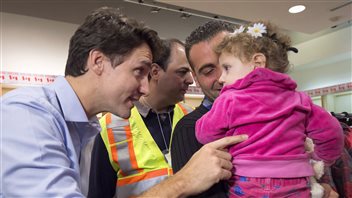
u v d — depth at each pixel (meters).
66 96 0.93
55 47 3.24
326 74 5.05
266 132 0.83
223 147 0.86
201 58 1.10
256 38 0.94
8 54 3.00
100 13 0.95
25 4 3.02
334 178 1.30
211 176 0.82
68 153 0.84
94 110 0.99
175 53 1.38
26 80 3.04
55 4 3.08
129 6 3.23
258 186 0.81
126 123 1.32
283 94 0.89
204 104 1.12
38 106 0.79
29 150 0.68
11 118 0.71
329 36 4.55
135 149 1.29
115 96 0.94
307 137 0.94
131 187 1.25
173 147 1.05
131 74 0.94
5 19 3.03
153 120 1.43
